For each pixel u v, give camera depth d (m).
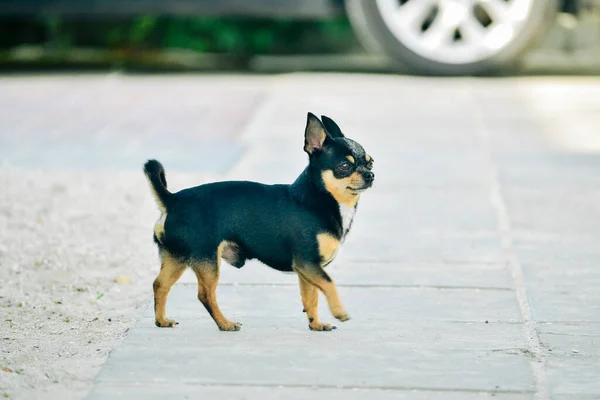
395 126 14.01
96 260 9.23
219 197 7.35
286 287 8.55
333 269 9.02
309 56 18.88
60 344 7.34
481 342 7.36
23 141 13.29
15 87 16.53
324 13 16.42
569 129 13.80
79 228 10.10
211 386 6.58
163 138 13.41
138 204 10.85
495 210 10.73
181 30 18.52
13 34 19.00
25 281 8.71
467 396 6.46
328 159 7.20
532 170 12.11
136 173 11.95
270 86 16.45
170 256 7.40
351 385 6.59
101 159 12.50
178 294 8.35
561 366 6.95
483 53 16.27
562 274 8.88
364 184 7.15
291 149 12.91
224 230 7.32
